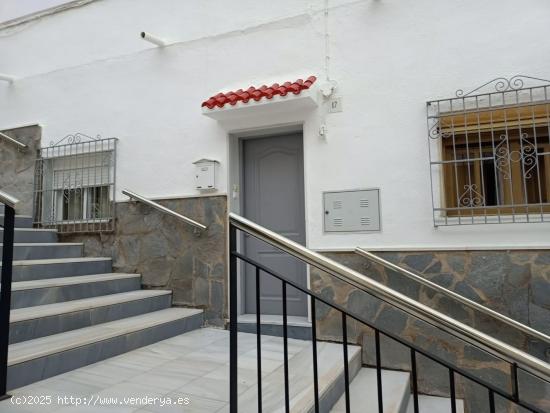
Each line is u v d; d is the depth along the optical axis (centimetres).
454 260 314
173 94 433
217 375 256
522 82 308
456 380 306
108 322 328
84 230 461
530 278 293
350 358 299
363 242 343
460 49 327
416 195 331
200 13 426
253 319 382
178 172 423
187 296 405
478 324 302
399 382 294
